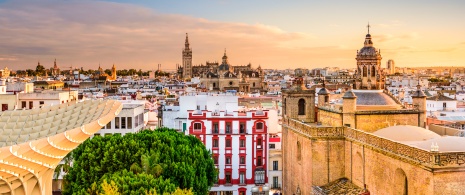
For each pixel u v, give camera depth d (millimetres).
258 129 102938
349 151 65438
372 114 70000
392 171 53625
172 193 54062
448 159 46062
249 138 102750
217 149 102688
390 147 54094
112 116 55094
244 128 103000
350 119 69688
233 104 112062
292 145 78625
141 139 74938
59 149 47750
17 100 107188
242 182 102625
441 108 156625
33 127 59562
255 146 102750
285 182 83375
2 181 45406
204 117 102562
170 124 121812
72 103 63406
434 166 45719
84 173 68750
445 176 46125
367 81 75938
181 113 119375
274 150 104500
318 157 67062
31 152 43906
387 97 75438
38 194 50156
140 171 64438
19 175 46094
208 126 102562
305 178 70812
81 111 60156
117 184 55094
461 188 46312
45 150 45656
